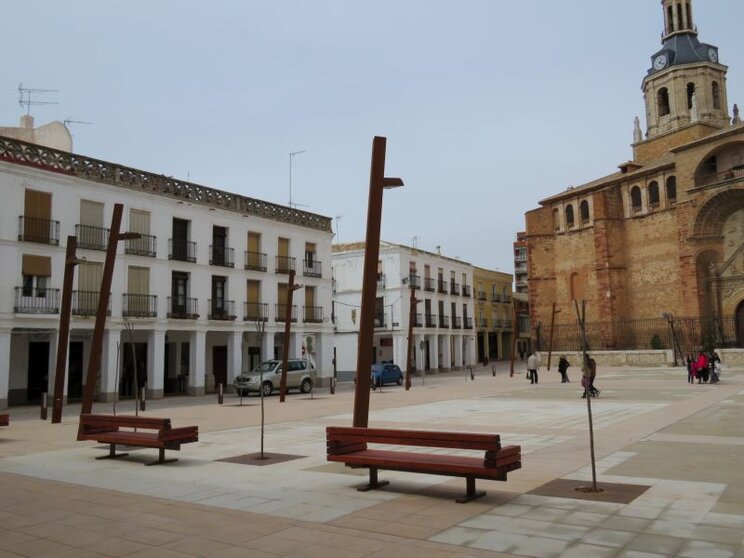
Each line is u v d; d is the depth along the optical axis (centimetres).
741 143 5016
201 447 1288
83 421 1197
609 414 1780
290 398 3039
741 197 4972
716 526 630
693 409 1856
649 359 5097
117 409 2562
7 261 2722
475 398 2625
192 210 3541
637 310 5816
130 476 976
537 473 925
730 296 5088
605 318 5819
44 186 2877
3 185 2731
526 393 2834
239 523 680
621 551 555
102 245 3062
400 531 635
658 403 2091
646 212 5756
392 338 5597
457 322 6475
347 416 1984
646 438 1275
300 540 611
